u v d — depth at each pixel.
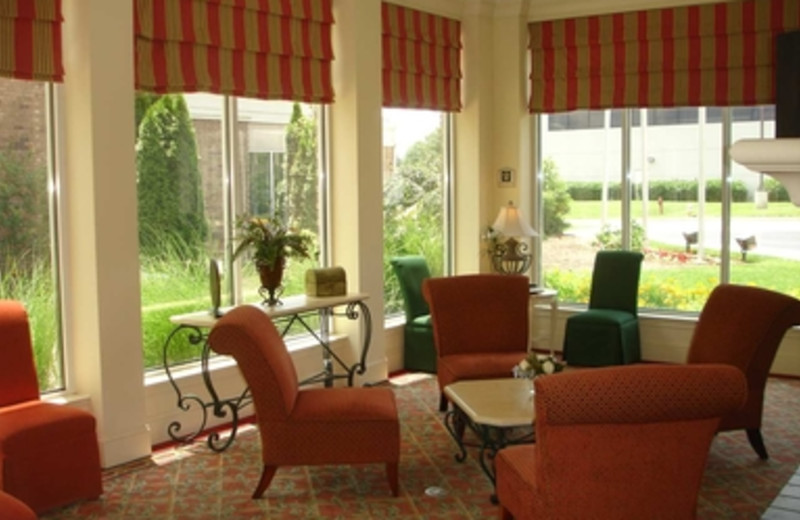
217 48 5.41
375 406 4.37
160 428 5.22
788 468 4.71
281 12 5.84
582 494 3.14
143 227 5.25
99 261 4.62
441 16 7.41
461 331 5.77
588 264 7.81
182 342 5.51
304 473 4.70
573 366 6.91
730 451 5.01
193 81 5.23
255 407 4.28
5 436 3.89
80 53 4.55
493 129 7.85
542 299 7.09
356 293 6.16
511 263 7.59
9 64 4.35
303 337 6.39
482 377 5.30
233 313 4.41
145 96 5.22
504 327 5.82
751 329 4.62
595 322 6.81
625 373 3.03
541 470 3.14
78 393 4.79
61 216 4.72
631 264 7.09
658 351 7.37
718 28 6.94
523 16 7.67
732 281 7.16
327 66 6.29
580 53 7.53
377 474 4.68
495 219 7.89
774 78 6.73
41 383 4.75
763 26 6.76
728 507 4.17
